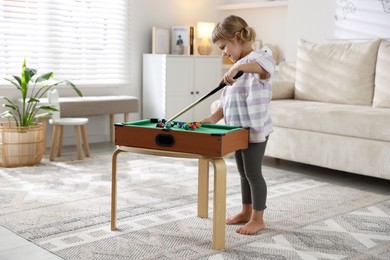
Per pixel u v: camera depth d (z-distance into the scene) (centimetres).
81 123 405
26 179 343
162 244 229
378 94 392
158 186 331
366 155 334
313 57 443
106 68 514
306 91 442
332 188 339
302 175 376
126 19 525
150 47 550
